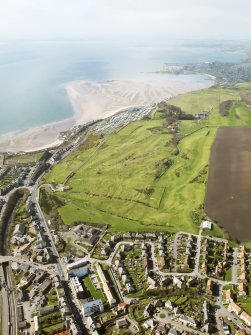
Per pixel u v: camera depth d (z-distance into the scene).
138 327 171.50
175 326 171.25
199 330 168.62
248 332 167.62
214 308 180.88
